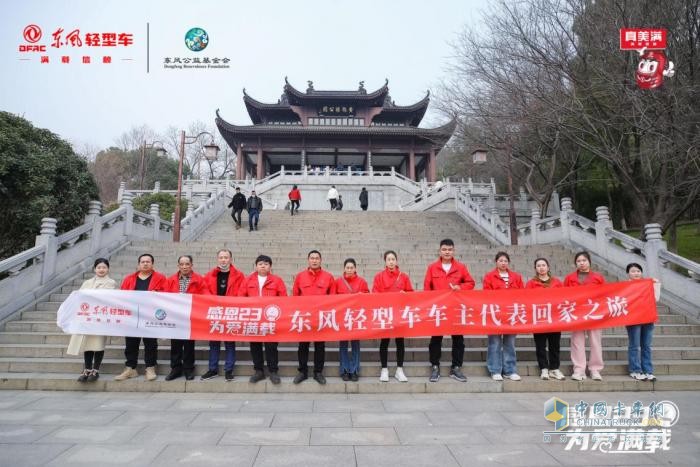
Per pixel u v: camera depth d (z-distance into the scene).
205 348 6.96
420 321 6.12
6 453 3.85
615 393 5.92
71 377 5.97
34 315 7.62
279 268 10.56
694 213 21.11
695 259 15.00
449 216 18.77
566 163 19.98
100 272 6.33
